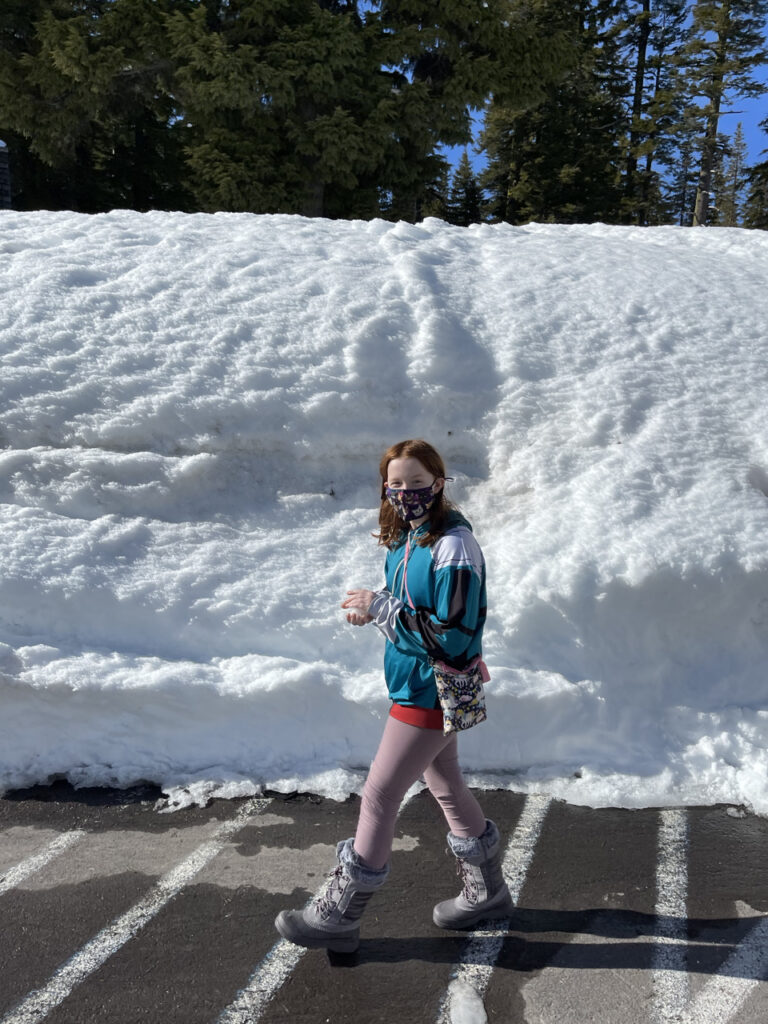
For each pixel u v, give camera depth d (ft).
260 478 15.51
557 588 12.98
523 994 7.84
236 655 12.77
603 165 100.32
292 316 17.49
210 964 8.16
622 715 12.35
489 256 21.86
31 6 60.80
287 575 13.89
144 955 8.25
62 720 11.60
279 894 9.18
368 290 18.48
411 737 7.77
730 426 16.08
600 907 9.07
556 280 20.29
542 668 12.67
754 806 10.94
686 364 17.54
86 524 13.87
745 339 18.56
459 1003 7.72
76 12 62.39
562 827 10.52
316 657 12.97
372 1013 7.60
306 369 16.35
